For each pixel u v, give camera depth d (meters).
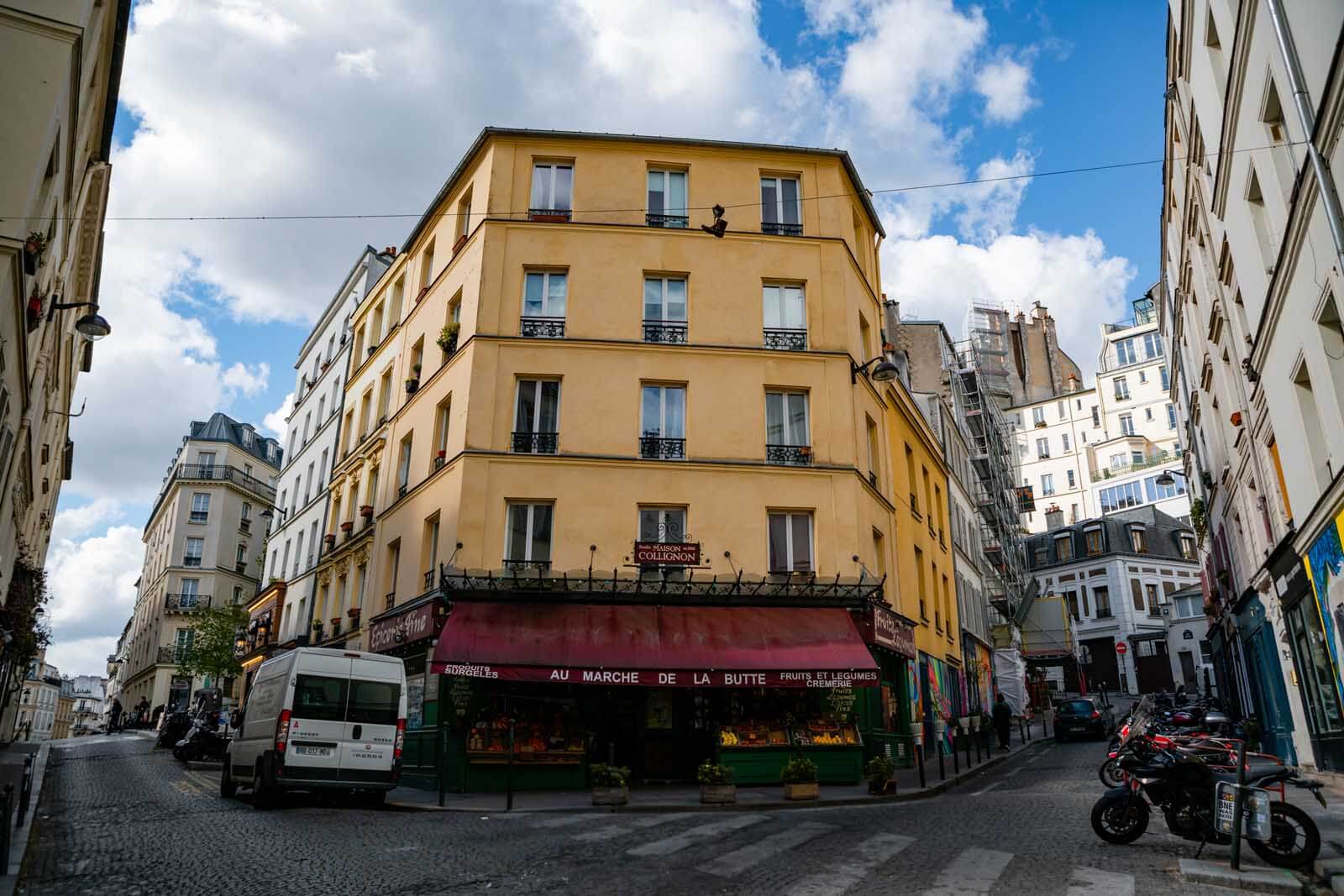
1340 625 12.96
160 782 18.62
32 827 11.48
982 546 41.59
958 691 29.42
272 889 7.71
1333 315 11.70
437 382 21.70
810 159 22.50
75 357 29.20
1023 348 85.38
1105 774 12.97
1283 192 12.62
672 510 19.45
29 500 22.70
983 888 7.34
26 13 11.41
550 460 19.27
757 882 7.75
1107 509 75.50
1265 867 7.91
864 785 16.97
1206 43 16.14
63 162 13.37
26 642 22.67
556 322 20.48
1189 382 27.97
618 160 21.78
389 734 14.27
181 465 62.41
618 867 8.46
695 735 18.00
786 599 18.31
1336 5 9.68
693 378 20.30
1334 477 11.79
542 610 17.56
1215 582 29.92
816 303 21.31
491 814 13.30
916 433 28.05
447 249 23.48
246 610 49.34
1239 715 28.03
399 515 22.55
